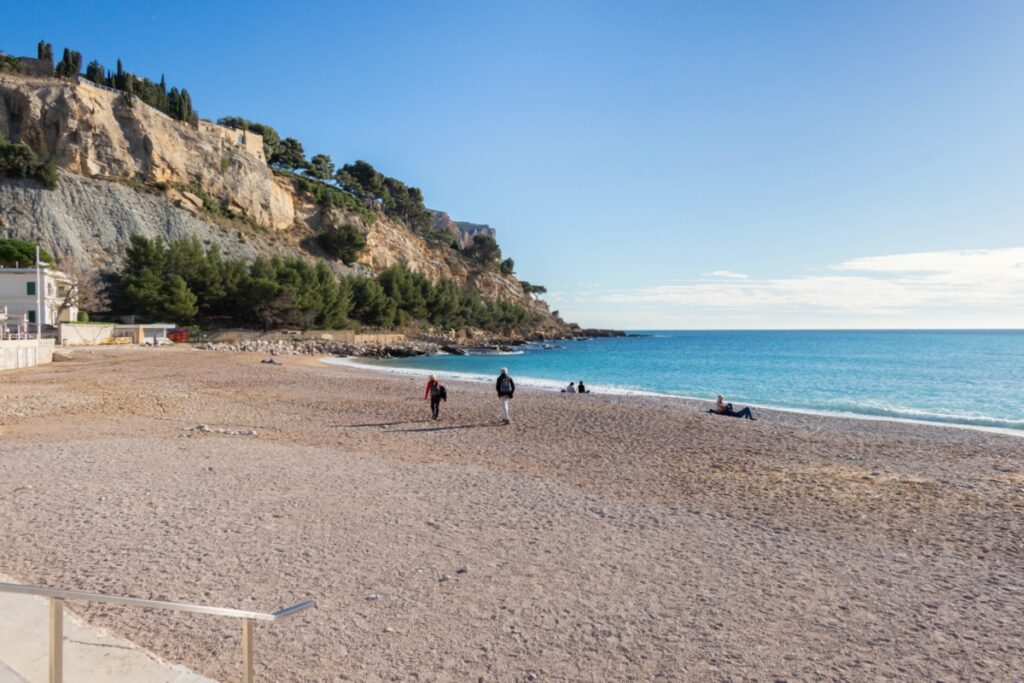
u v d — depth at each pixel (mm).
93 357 48625
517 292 189000
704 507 10812
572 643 5844
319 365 55312
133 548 8047
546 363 73062
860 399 35750
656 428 20672
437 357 83562
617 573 7652
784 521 10023
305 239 127375
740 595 7059
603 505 10789
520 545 8617
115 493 10594
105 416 20297
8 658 4629
